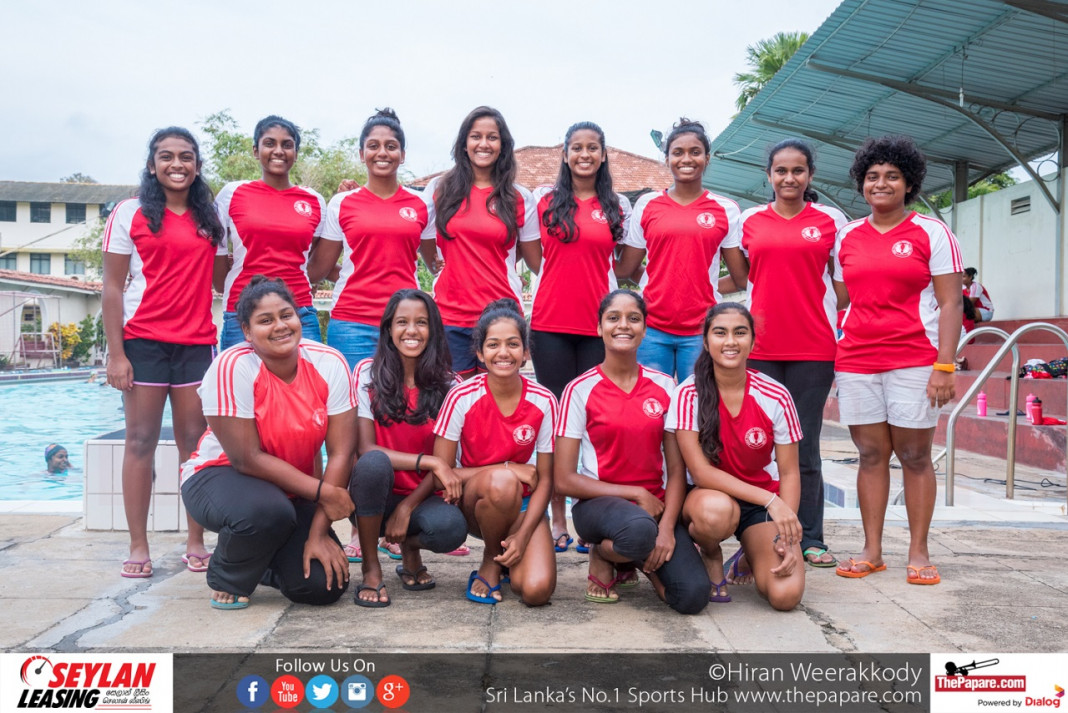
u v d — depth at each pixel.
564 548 3.95
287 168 3.87
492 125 3.86
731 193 16.36
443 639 2.67
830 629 2.80
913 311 3.43
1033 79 9.45
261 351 2.95
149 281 3.49
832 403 10.01
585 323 3.94
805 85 10.31
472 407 3.19
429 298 3.32
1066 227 10.85
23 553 3.75
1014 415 5.07
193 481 3.04
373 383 3.31
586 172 3.88
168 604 3.04
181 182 3.49
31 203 34.62
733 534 3.26
